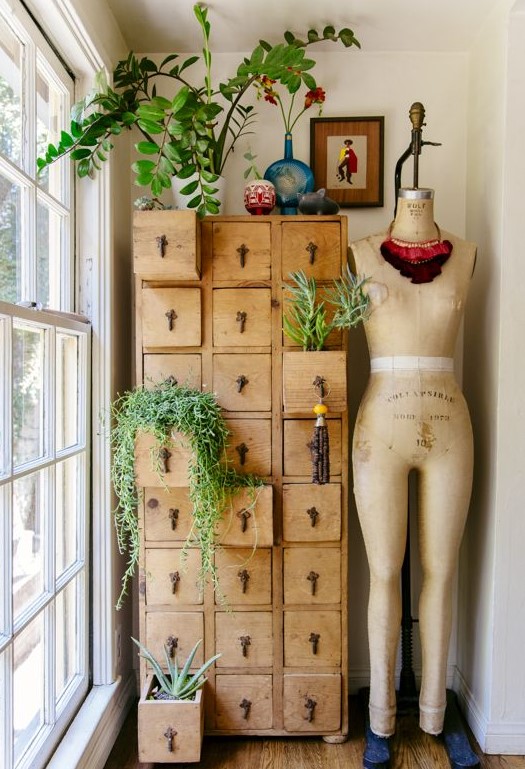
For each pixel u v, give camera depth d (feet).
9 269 4.11
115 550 5.79
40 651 4.50
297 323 5.30
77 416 5.39
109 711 5.48
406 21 5.90
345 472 5.38
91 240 5.50
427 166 6.51
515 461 5.53
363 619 6.61
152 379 5.39
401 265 5.12
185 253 5.00
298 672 5.46
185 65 5.74
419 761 5.37
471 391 6.29
